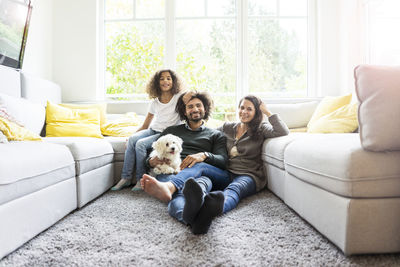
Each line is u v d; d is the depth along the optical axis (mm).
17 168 962
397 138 860
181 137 1977
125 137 2320
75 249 992
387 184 887
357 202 884
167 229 1171
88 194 1569
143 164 1962
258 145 1889
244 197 1674
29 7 2500
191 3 3375
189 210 1060
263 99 3008
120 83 3373
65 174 1337
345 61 2994
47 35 3082
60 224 1251
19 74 2199
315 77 3303
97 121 2479
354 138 1144
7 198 918
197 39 3385
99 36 3318
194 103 1980
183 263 882
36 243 1043
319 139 1285
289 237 1083
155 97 2340
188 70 3387
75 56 3199
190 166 1533
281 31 3365
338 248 982
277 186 1646
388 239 893
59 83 3203
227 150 1960
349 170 887
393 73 892
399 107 861
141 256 930
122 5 3369
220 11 3383
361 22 2826
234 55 3387
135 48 3373
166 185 1305
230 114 3393
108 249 986
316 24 3287
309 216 1174
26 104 2066
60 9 3191
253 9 3363
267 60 3371
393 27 2465
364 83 915
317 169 1070
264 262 887
